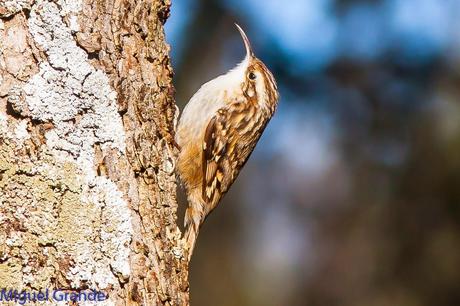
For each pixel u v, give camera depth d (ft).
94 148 15.46
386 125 42.73
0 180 14.58
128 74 16.31
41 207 14.73
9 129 14.79
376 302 42.88
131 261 15.44
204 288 43.80
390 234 42.88
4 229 14.46
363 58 42.39
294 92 42.45
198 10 39.68
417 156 42.32
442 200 41.91
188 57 39.40
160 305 15.81
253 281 44.60
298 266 45.16
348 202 44.11
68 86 15.31
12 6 15.08
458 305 41.60
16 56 15.03
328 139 43.55
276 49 40.98
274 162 44.60
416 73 42.57
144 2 17.01
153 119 16.79
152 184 16.34
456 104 42.06
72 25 15.49
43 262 14.60
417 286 42.11
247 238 44.75
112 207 15.34
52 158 14.97
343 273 44.55
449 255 41.78
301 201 44.86
